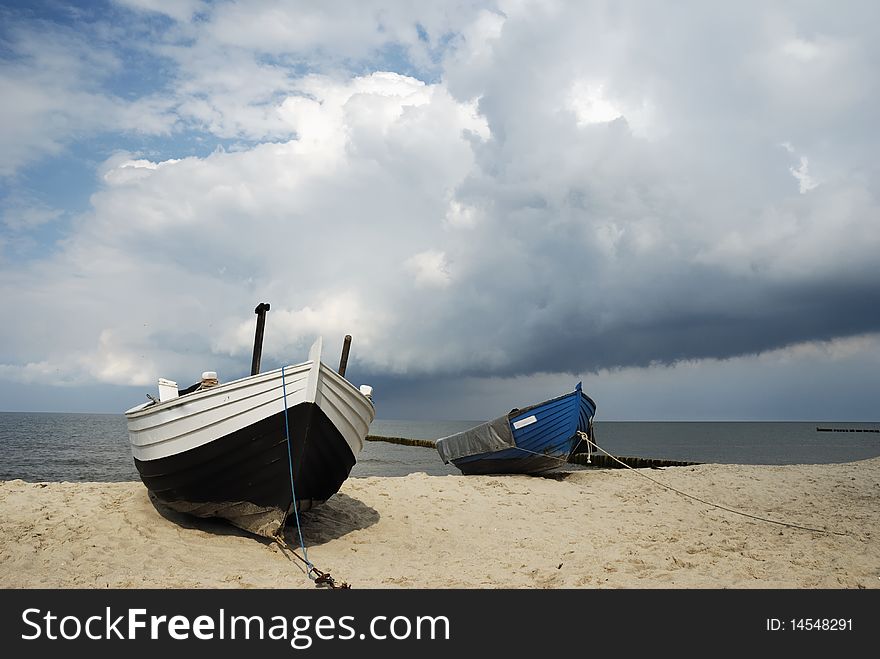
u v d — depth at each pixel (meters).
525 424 17.59
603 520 12.35
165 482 9.62
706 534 11.20
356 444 10.21
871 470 19.64
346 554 9.48
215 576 8.09
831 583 8.08
